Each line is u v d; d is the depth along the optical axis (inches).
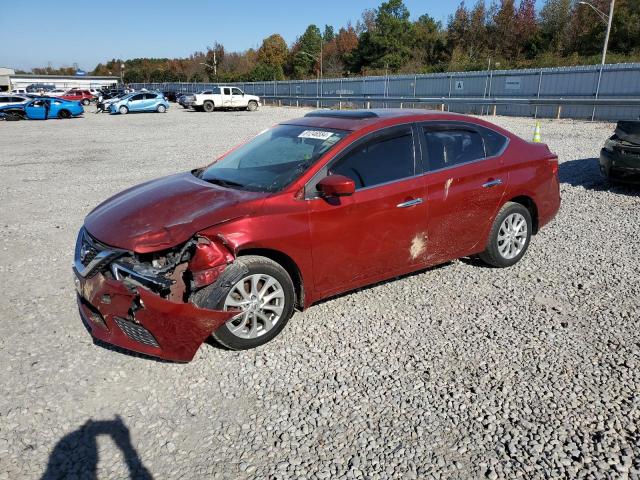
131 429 118.0
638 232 255.3
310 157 161.2
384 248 169.6
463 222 188.5
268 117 1239.5
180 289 142.3
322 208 154.0
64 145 682.8
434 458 108.8
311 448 112.0
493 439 114.0
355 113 186.2
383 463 107.4
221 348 151.3
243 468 106.3
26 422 120.0
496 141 201.5
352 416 121.9
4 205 334.0
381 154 169.2
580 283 194.4
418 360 144.8
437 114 188.9
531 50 2244.1
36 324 166.2
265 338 151.4
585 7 2047.2
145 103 1515.7
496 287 191.8
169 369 140.9
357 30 3735.2
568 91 1079.0
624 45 1934.1
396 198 168.1
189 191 159.6
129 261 135.0
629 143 319.6
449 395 129.4
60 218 300.7
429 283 195.6
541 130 740.7
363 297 184.1
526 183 204.2
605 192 339.3
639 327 161.0
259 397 129.2
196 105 1524.4
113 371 140.1
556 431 116.0
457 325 164.1
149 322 130.1
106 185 400.2
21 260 227.5
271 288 150.4
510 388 131.7
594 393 129.3
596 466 105.8
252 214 143.4
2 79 3641.7
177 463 107.9
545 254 225.9
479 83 1256.2
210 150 600.7
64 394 130.1
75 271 146.6
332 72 3334.2
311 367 141.9
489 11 2517.2
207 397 129.2
